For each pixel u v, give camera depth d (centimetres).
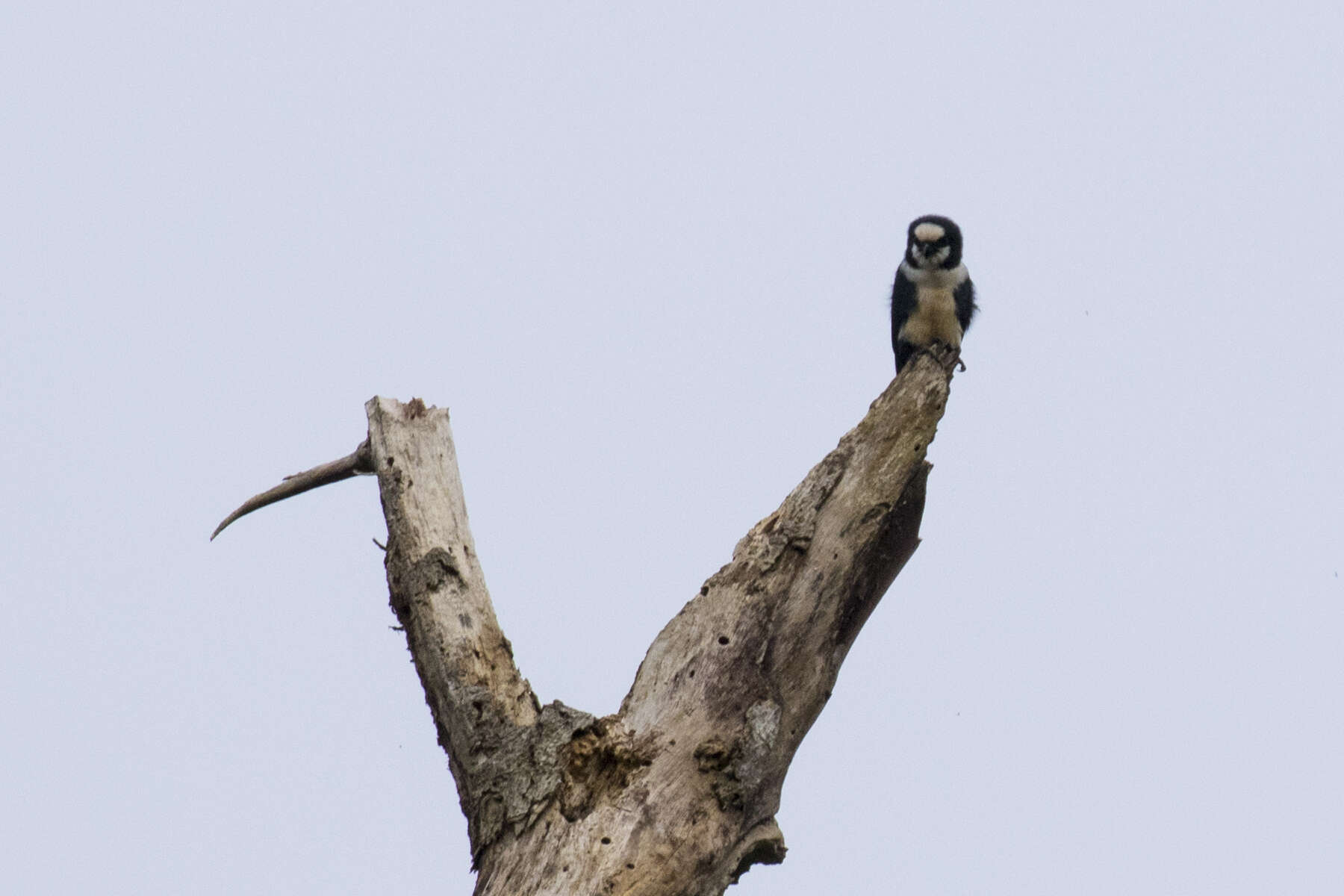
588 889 1109
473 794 1204
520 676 1273
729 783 1173
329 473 1484
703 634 1244
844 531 1304
